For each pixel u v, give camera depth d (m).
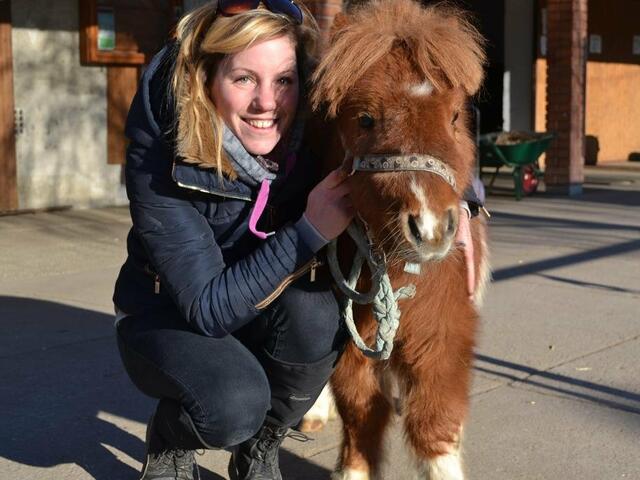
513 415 4.08
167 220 2.69
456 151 2.44
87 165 10.79
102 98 10.83
